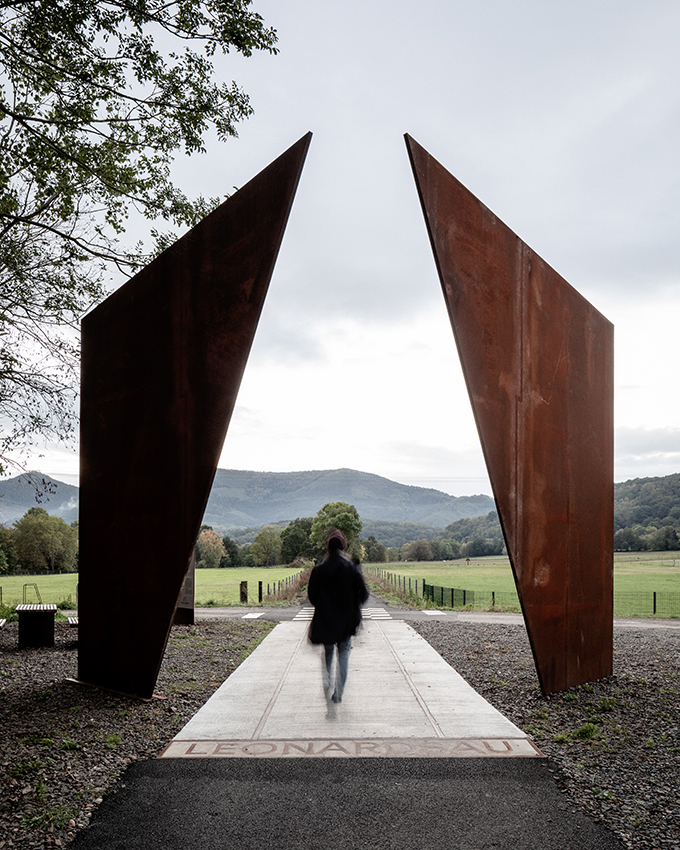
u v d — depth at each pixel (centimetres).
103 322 738
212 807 351
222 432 593
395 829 323
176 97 962
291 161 579
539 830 321
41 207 1097
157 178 1080
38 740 466
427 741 466
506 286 641
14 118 932
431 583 4250
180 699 616
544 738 481
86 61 925
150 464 647
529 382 655
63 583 5175
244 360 586
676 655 929
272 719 529
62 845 306
